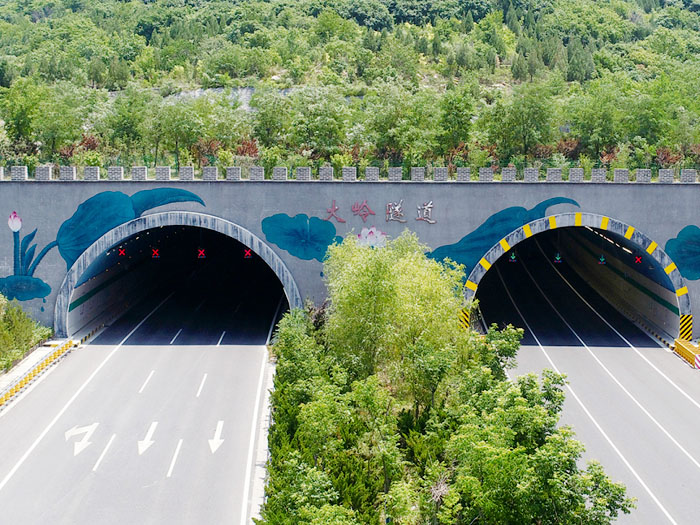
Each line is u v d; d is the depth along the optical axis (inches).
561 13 7081.7
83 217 2142.0
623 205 2175.2
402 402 1504.7
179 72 5265.8
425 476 1194.0
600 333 2343.8
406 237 1982.0
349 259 1830.7
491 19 6712.6
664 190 2176.4
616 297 2723.9
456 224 2159.2
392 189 2151.8
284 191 2151.8
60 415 1622.8
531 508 945.5
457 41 6072.8
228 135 3376.0
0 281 2146.9
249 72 5226.4
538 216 2166.6
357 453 1341.0
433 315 1567.4
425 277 1624.0
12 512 1224.2
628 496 1309.1
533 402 1128.2
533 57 5654.5
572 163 2625.5
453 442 1060.5
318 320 1995.6
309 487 1033.5
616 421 1643.7
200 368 1936.5
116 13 7066.9
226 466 1391.5
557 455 951.6
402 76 5349.4
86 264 2144.4
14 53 6181.1
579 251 3179.1
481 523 1009.5
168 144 3280.0
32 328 2046.0
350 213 2156.7
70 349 2086.6
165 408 1664.6
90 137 3166.8
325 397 1245.1
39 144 3297.2
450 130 3144.7
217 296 2802.7
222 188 2150.6
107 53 5826.8
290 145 3363.7
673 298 2224.4
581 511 932.0
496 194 2159.2
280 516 1041.5
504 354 1507.1
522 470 957.8
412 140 3107.8
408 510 1045.2
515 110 3260.3
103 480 1334.9
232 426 1571.1
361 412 1432.1
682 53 6373.0
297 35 5900.6
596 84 4343.0
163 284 3009.4
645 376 1937.7
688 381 1900.8
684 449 1505.9
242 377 1871.3
